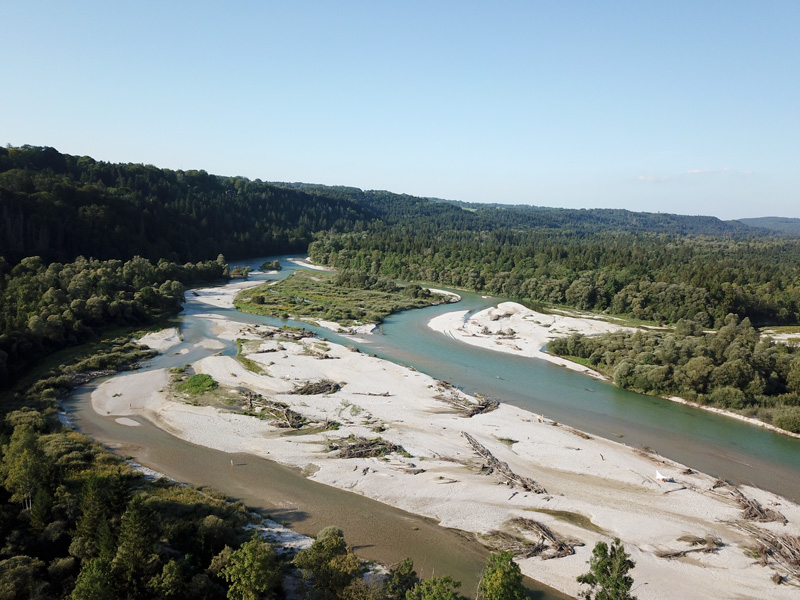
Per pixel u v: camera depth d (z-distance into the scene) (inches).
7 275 5019.7
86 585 1322.6
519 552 1877.5
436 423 2952.8
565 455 2603.3
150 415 3004.4
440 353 4517.7
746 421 3139.8
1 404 2967.5
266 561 1496.1
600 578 1414.9
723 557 1872.5
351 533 1972.2
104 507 1704.0
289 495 2224.4
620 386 3732.8
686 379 3469.5
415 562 1815.9
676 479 2402.8
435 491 2274.9
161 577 1434.5
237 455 2561.5
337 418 3002.0
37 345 3823.8
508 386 3698.3
